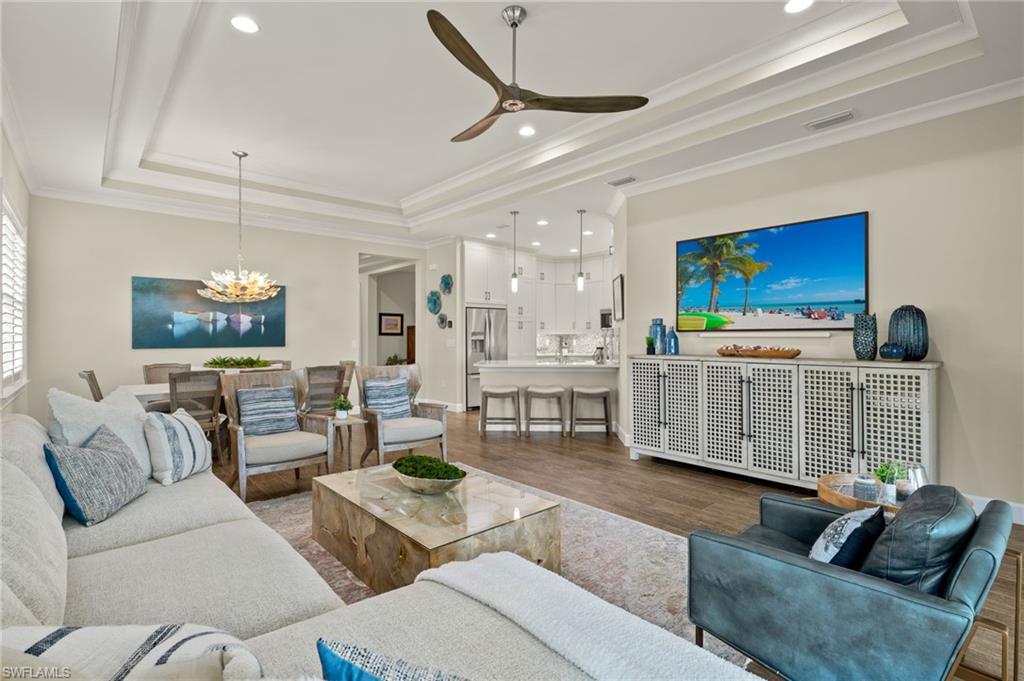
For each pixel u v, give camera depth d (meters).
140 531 1.90
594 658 1.04
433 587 1.38
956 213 3.19
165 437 2.51
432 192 6.24
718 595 1.60
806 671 1.38
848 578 1.32
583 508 3.34
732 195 4.27
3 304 3.57
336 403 4.12
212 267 5.93
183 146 4.72
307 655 1.09
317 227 6.69
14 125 3.42
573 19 2.84
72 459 1.96
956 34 2.72
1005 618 2.05
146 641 0.77
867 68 3.02
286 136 4.48
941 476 3.25
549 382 6.22
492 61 3.26
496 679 1.00
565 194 5.24
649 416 4.55
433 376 8.15
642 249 4.98
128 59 3.01
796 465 3.61
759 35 3.02
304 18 2.81
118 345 5.30
